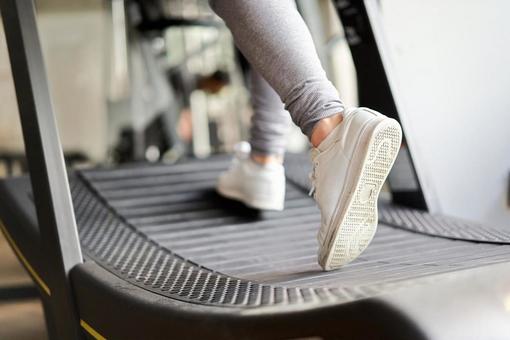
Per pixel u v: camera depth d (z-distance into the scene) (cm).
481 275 100
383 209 205
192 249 169
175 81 358
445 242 162
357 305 92
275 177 198
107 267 150
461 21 211
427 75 217
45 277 159
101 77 404
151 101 358
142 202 210
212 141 381
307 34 131
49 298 158
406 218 191
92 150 411
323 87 128
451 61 214
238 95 360
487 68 210
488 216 216
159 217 199
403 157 204
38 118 153
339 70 365
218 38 353
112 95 377
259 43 129
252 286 126
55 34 395
